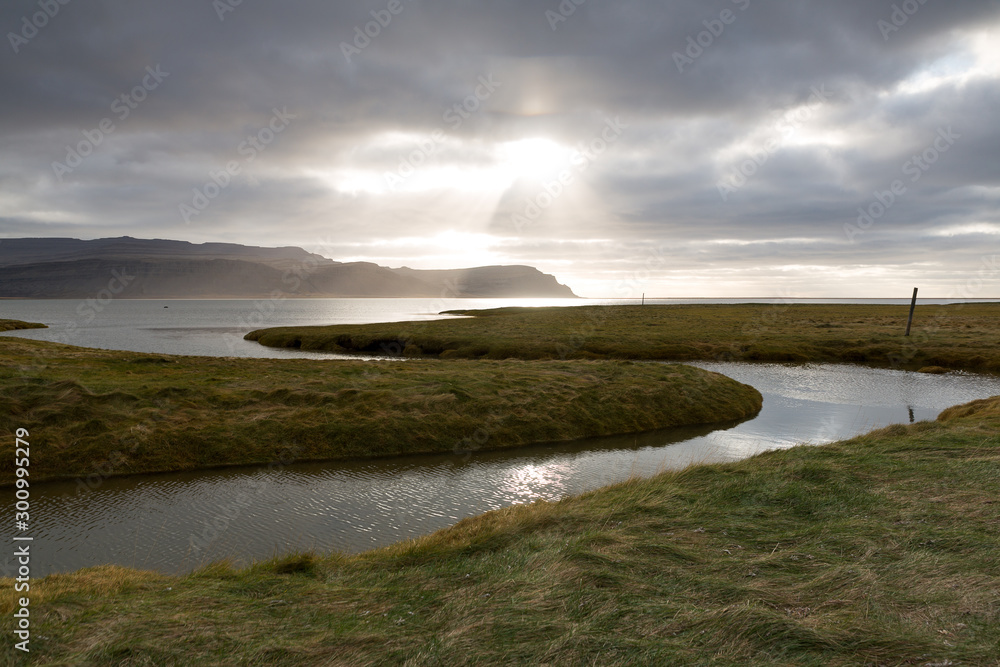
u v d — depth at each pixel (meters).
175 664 6.31
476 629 6.58
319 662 6.18
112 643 6.84
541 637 6.29
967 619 6.04
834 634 5.80
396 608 7.76
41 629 7.55
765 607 6.66
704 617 6.37
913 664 5.23
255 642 6.80
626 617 6.60
